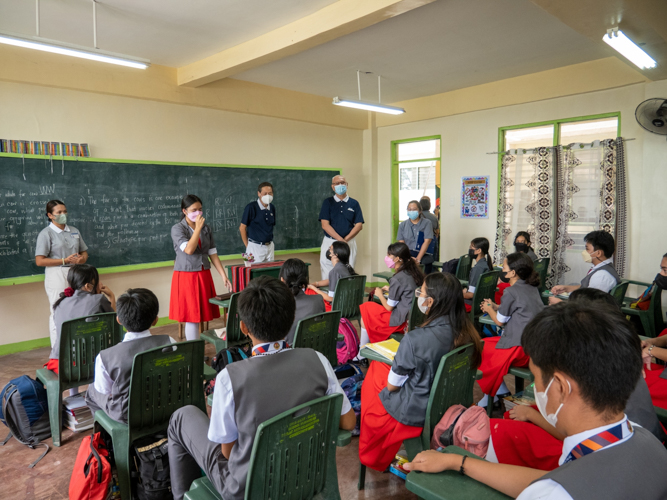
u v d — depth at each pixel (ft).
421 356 5.88
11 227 13.20
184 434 5.02
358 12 10.63
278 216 20.40
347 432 4.83
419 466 3.63
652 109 14.66
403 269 10.82
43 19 11.67
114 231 15.40
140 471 5.80
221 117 18.19
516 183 18.83
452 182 21.11
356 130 23.71
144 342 6.23
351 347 10.62
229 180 18.47
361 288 11.96
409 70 16.89
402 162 23.32
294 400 4.15
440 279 6.12
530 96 17.85
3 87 13.00
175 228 11.76
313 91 20.29
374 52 14.71
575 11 9.27
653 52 11.82
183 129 17.08
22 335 13.80
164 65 15.99
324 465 4.29
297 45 12.34
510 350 8.16
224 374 4.00
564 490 2.14
